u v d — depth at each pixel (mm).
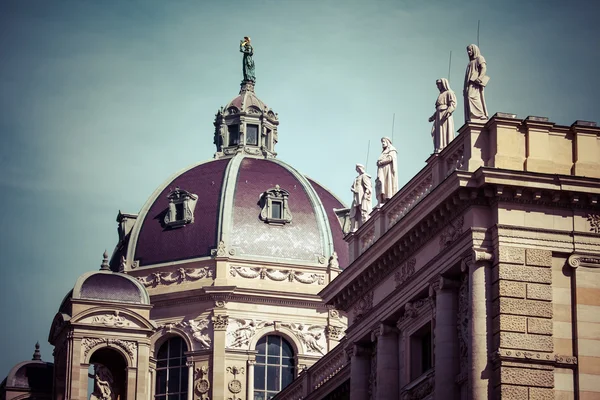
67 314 106938
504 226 63344
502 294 62688
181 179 123625
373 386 73438
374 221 74688
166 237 119500
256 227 118812
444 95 69000
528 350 62281
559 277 63531
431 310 68188
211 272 116812
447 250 65812
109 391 109500
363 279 73812
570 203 63844
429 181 69188
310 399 85562
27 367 115000
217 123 128625
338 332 116812
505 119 64375
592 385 62438
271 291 116250
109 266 120062
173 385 116000
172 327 116375
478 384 62219
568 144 64812
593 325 63031
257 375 115562
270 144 128375
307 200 121312
